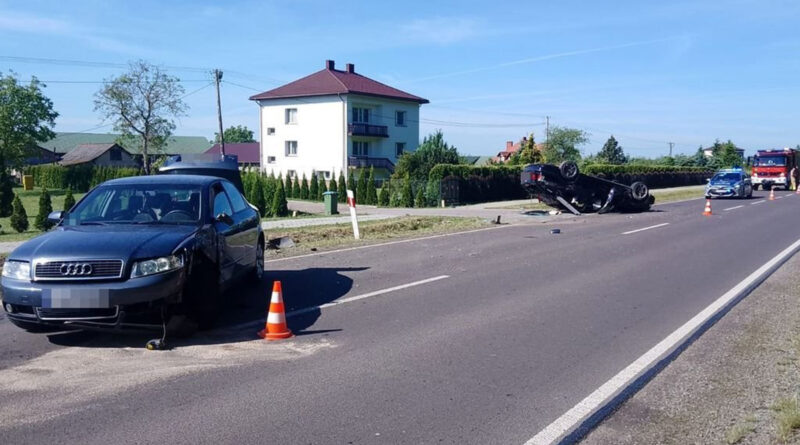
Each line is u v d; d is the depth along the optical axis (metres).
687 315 7.91
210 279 7.11
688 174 60.03
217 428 4.51
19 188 57.78
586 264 11.94
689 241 15.56
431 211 27.52
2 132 50.75
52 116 53.59
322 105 57.09
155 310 6.34
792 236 16.59
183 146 97.19
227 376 5.60
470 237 16.58
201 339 6.78
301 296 8.94
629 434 4.45
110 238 6.60
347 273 10.82
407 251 13.66
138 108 53.16
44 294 6.12
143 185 8.15
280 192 25.55
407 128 61.53
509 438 4.38
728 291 9.40
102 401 5.01
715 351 6.40
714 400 5.07
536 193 25.19
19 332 7.01
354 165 56.00
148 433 4.43
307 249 13.98
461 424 4.60
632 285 9.87
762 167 47.97
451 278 10.39
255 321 7.57
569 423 4.62
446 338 6.84
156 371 5.72
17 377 5.57
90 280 6.16
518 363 6.00
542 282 10.09
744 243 15.12
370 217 23.03
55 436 4.38
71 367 5.83
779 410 4.83
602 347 6.53
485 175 35.84
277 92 59.44
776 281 10.20
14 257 6.41
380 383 5.44
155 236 6.74
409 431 4.48
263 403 4.98
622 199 24.95
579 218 23.31
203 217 7.64
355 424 4.59
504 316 7.84
